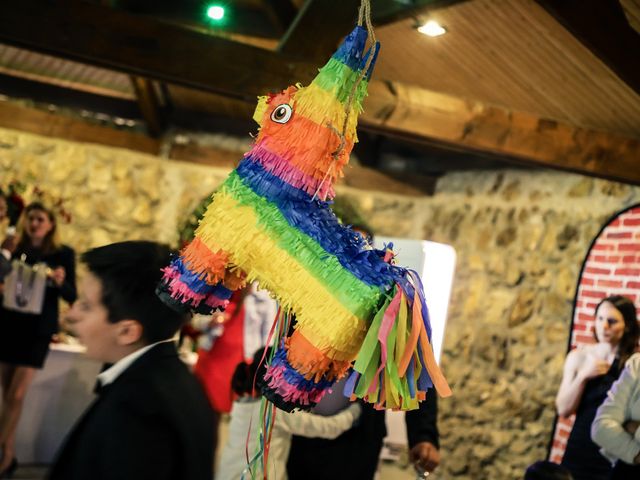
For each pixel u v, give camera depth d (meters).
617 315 4.21
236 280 1.42
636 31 3.71
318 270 1.33
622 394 3.57
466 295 6.17
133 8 5.93
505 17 4.05
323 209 1.42
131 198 6.77
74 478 1.47
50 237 4.94
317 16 3.89
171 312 1.67
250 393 2.74
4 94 6.43
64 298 4.88
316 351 1.31
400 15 4.50
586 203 5.30
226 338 4.55
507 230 5.93
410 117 4.03
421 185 6.83
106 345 1.67
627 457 3.46
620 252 4.80
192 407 1.58
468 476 5.78
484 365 5.86
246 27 5.98
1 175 6.40
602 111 4.44
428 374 1.46
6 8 3.49
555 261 5.46
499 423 5.62
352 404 2.71
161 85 6.68
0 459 4.78
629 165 4.29
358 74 1.38
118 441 1.46
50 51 3.61
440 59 4.97
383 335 1.32
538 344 5.46
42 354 4.74
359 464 2.72
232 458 2.71
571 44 3.93
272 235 1.34
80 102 6.62
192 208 6.81
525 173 5.88
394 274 1.40
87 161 6.65
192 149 6.86
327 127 1.34
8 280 4.62
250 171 1.37
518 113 4.20
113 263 1.65
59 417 5.00
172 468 1.49
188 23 6.00
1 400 4.87
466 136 4.12
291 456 2.68
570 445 4.21
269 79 3.82
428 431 3.08
